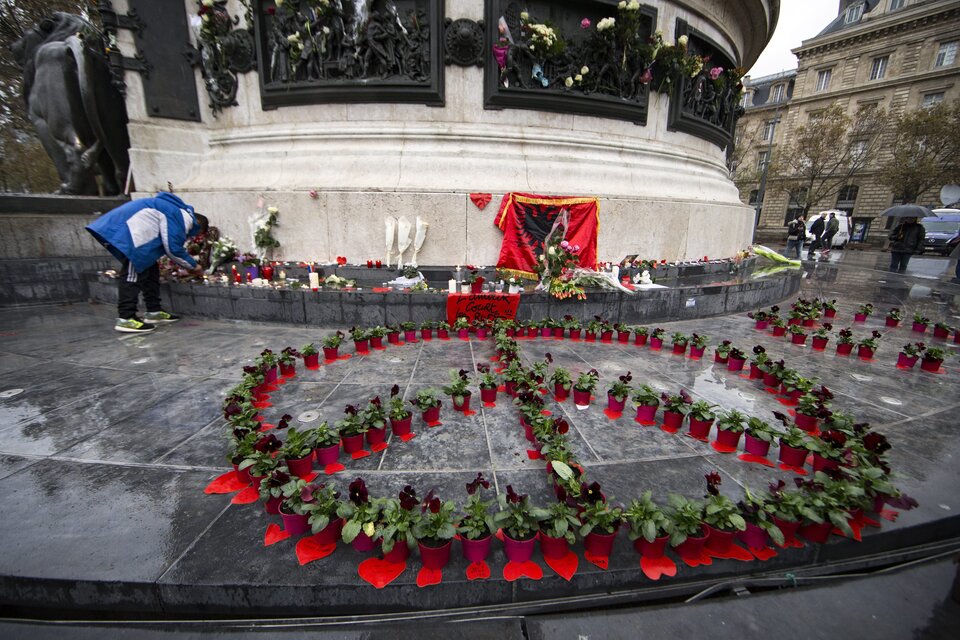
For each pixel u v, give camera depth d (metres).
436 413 3.53
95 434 3.31
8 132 21.28
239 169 8.77
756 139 50.31
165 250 6.25
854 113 37.84
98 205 9.27
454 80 8.18
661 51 8.95
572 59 8.42
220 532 2.28
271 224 8.05
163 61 9.01
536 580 2.07
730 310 8.07
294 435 2.75
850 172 33.28
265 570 2.03
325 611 2.02
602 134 9.15
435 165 8.06
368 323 6.44
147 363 4.93
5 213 8.37
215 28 8.51
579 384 3.91
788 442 2.98
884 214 15.29
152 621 1.98
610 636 1.90
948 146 27.94
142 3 8.67
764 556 2.28
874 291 10.91
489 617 2.01
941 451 3.26
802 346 6.10
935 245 25.78
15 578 2.00
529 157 8.45
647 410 3.61
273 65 8.44
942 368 5.20
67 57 9.08
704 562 2.20
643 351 5.70
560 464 2.43
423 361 5.11
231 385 4.31
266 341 5.82
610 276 7.21
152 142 9.12
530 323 6.28
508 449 3.15
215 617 2.03
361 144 8.27
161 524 2.33
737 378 4.74
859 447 2.77
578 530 2.28
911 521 2.51
